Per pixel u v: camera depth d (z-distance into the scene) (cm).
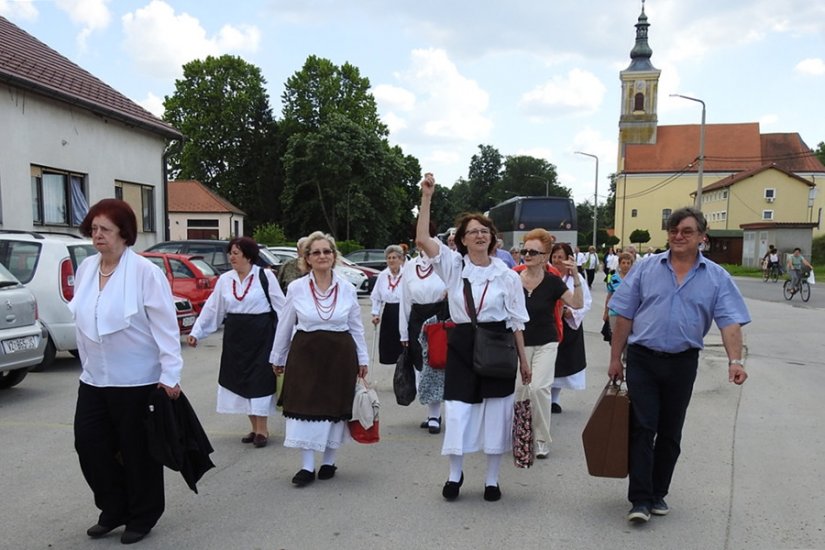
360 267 2320
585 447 411
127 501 383
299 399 467
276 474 495
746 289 2773
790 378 869
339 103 5234
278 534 387
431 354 548
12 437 575
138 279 359
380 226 4994
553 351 544
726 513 421
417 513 420
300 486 468
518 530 395
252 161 5275
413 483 477
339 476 492
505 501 443
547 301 543
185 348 1094
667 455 415
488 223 441
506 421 436
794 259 2225
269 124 5275
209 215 4456
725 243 5275
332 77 5225
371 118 5356
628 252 814
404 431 621
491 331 428
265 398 555
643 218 7444
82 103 1689
